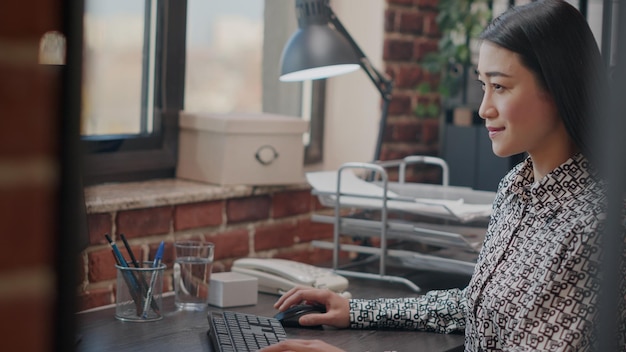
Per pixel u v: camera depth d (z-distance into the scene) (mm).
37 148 384
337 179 2193
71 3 367
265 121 2424
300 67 2262
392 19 2957
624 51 466
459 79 3100
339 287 1973
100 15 2252
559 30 1467
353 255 2854
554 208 1476
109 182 2303
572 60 1455
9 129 384
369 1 2943
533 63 1483
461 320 1746
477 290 1555
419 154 3133
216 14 2607
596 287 1383
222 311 1821
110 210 2035
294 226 2611
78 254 391
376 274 2184
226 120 2350
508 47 1500
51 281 379
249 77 2740
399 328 1769
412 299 1793
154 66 2428
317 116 2949
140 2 2371
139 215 2133
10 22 382
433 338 1717
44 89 382
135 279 1714
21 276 385
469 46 3117
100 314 1767
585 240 1398
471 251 2105
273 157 2463
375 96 2951
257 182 2443
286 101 2885
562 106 1465
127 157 2332
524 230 1513
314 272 2008
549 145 1514
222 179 2377
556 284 1404
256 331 1625
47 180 385
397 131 3027
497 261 1534
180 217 2242
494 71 1521
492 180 2969
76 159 378
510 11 1554
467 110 3111
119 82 2326
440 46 3098
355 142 2980
